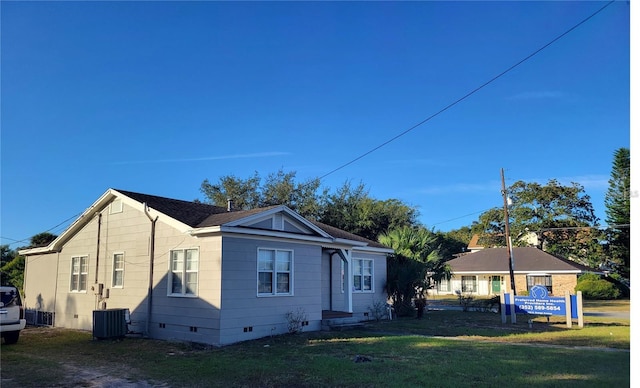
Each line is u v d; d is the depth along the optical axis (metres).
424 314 24.69
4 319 14.26
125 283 17.06
